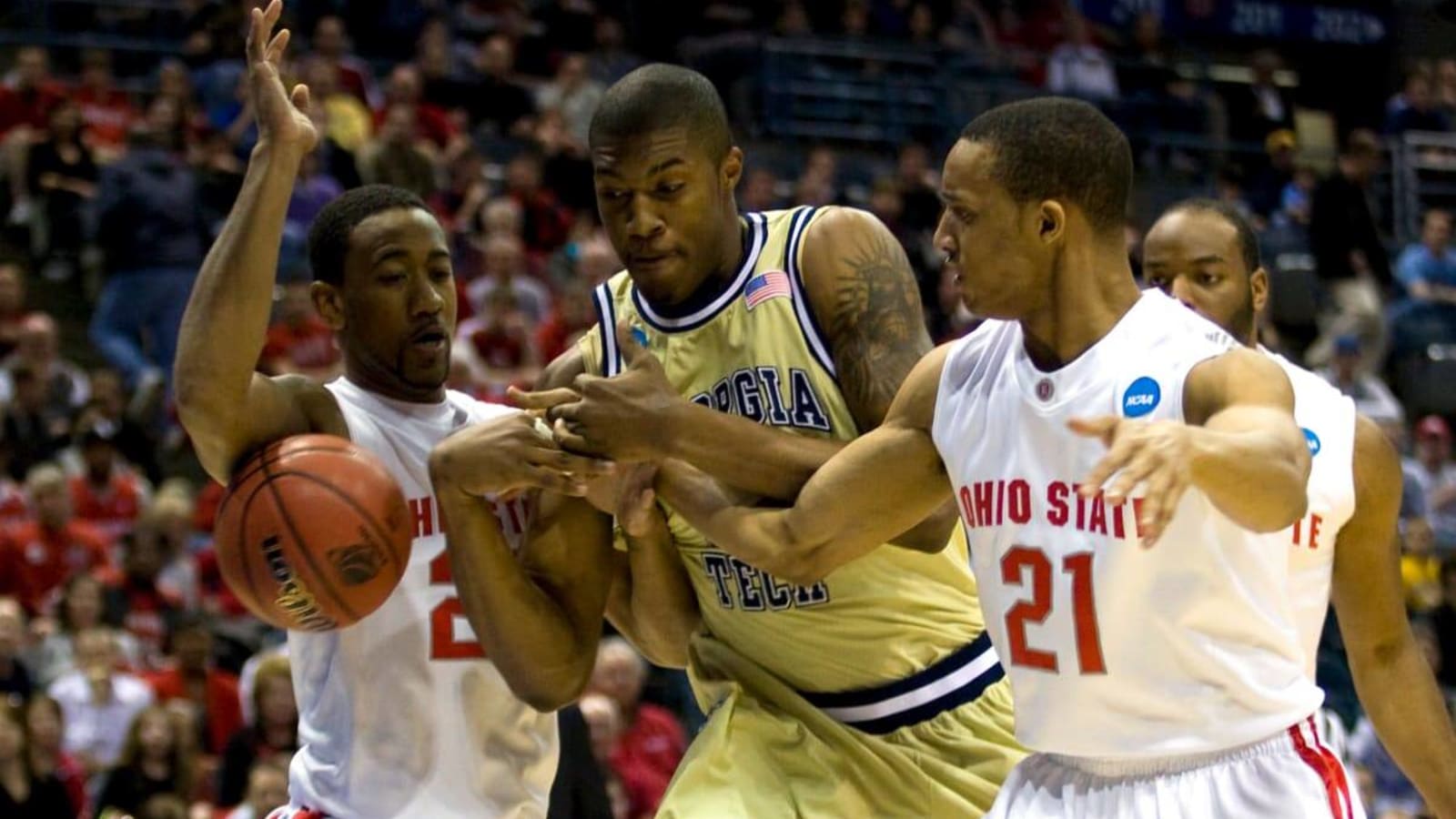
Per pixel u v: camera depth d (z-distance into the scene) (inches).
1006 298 263.4
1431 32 1584.6
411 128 1027.3
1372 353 1124.5
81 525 752.3
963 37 1338.6
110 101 1084.5
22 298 927.0
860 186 1214.9
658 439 298.0
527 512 337.1
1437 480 992.2
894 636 324.8
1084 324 260.8
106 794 609.3
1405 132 1366.9
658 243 309.4
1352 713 759.1
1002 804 274.5
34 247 1008.9
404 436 323.0
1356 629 306.3
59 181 1012.5
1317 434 292.0
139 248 915.4
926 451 281.0
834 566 292.8
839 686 329.7
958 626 330.0
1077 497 257.3
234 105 1029.2
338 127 1011.3
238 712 680.4
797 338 318.7
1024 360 266.2
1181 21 1539.1
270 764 576.1
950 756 324.8
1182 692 255.8
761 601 325.7
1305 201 1246.3
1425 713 303.0
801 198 1121.4
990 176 260.5
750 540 295.7
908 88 1266.0
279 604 296.2
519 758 327.3
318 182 949.8
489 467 300.5
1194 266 343.3
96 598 698.8
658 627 348.5
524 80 1193.4
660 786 642.2
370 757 318.7
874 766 321.1
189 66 1083.3
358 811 318.3
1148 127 1318.9
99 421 825.5
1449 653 791.1
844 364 317.1
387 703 318.7
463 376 811.4
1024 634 265.1
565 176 1072.2
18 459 800.3
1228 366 248.8
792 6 1289.4
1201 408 249.6
